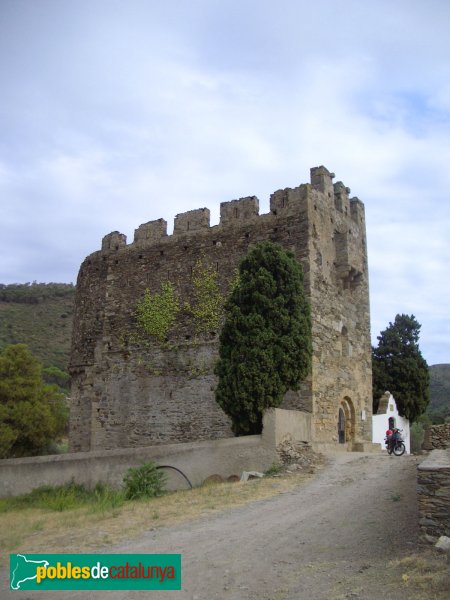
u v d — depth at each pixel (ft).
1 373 129.29
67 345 274.98
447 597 28.19
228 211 103.40
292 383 83.15
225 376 82.23
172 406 99.81
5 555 44.19
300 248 94.89
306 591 31.81
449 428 89.40
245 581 34.32
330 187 105.40
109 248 116.47
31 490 85.71
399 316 158.81
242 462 74.08
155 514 54.29
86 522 54.90
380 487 56.54
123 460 80.64
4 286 343.46
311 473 68.13
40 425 125.80
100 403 108.06
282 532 44.01
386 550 37.35
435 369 363.15
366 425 107.76
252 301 84.74
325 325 96.48
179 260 106.01
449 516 35.91
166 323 103.96
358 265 108.17
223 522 48.70
